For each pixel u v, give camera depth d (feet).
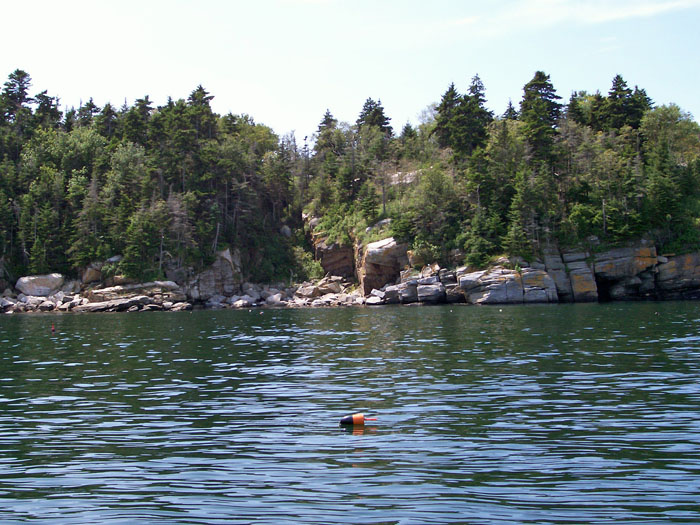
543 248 295.69
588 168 320.09
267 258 383.65
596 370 88.38
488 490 43.27
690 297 289.12
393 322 188.03
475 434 56.80
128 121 390.01
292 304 330.54
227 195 373.81
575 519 38.47
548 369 90.27
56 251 335.47
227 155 382.42
